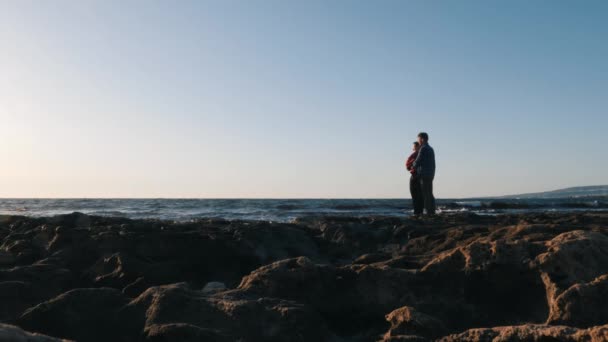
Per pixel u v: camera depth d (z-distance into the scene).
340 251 9.36
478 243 5.45
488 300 5.18
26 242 9.12
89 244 7.89
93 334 4.52
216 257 7.79
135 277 6.75
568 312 4.39
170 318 4.51
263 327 4.38
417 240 8.08
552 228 7.13
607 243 5.18
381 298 5.30
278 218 21.16
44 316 4.62
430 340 4.29
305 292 5.46
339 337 4.92
